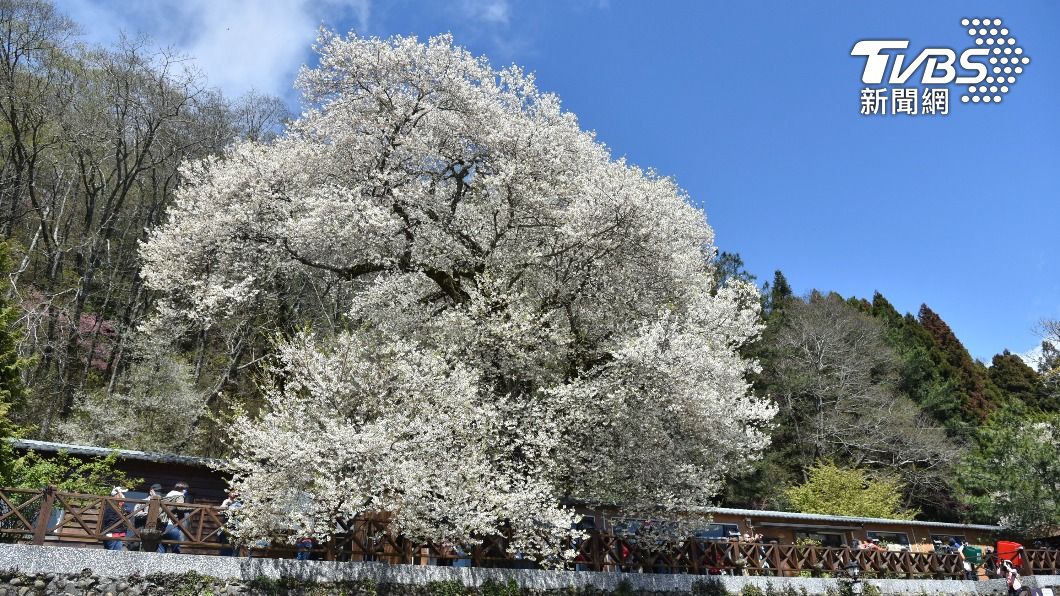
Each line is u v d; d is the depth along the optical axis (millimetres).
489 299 17219
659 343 16031
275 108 35688
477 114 19516
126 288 30766
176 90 29641
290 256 18719
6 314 15945
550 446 15781
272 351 23125
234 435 15875
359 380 14297
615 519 17672
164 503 12297
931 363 48031
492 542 15727
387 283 19453
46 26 27703
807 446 38906
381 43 19375
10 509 11242
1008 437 29016
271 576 12594
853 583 20062
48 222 30250
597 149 22062
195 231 18078
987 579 23797
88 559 11227
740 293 21391
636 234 17453
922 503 39094
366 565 13562
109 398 22688
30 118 27656
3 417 13750
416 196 18266
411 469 13109
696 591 17516
